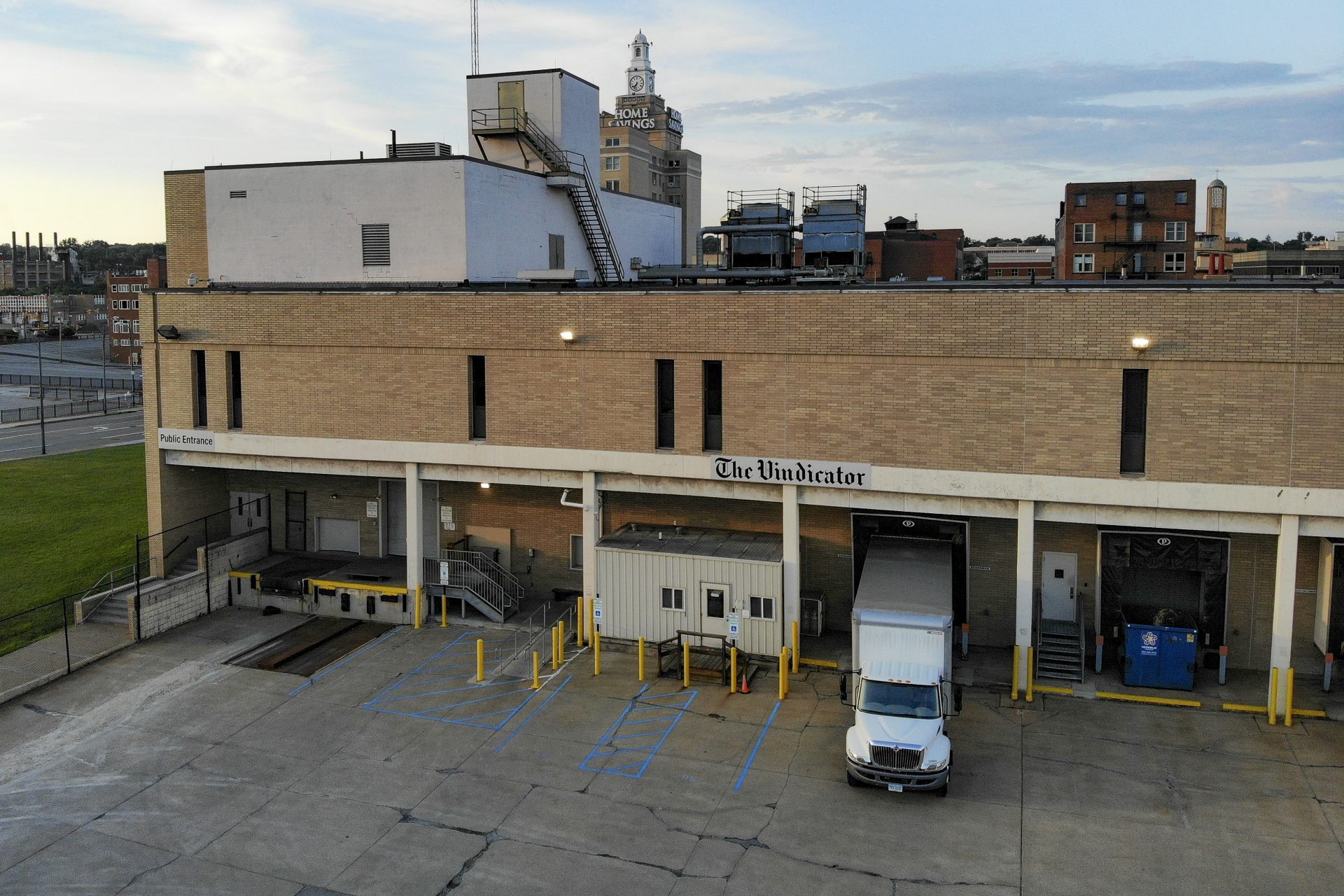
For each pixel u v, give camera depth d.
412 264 34.00
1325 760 22.20
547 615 32.16
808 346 27.02
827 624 30.36
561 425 29.78
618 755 22.77
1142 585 27.92
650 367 28.70
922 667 21.78
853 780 21.03
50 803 20.83
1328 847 18.81
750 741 23.44
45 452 67.19
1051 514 25.73
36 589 35.06
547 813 20.28
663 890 17.67
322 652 29.42
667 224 51.59
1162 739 23.30
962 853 18.70
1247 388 23.81
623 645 29.55
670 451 28.81
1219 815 19.98
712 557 28.25
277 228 35.09
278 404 32.41
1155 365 24.36
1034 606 28.47
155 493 33.75
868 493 27.09
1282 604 23.86
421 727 24.30
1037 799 20.69
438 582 32.09
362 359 31.45
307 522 36.28
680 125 156.38
